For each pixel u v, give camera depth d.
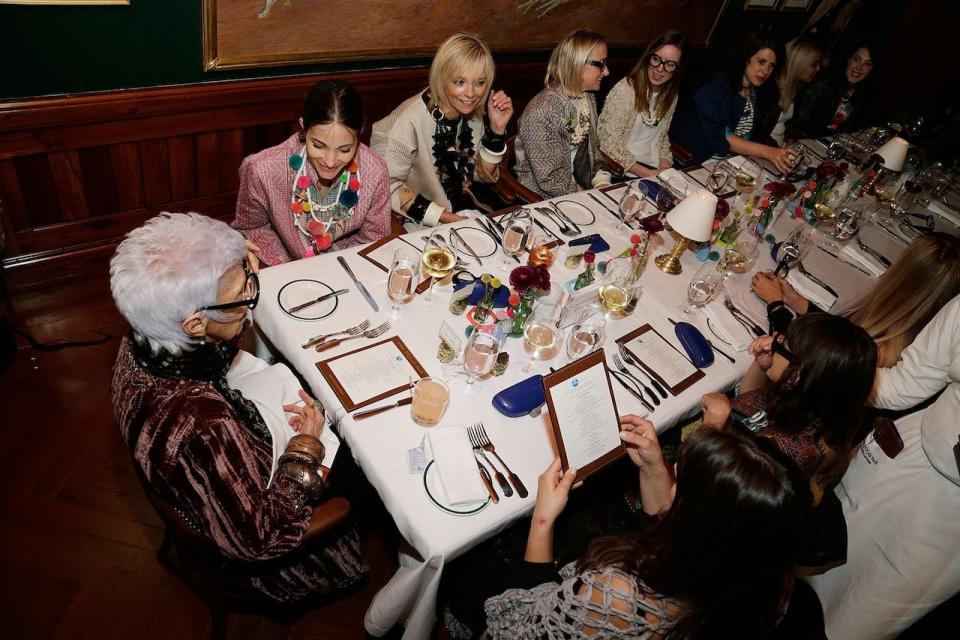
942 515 1.80
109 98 2.55
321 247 2.23
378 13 3.15
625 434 1.56
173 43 2.63
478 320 1.87
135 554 2.02
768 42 3.56
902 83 6.09
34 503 2.07
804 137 4.62
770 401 1.56
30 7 2.25
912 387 1.85
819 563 1.65
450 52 2.52
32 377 2.42
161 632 1.87
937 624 2.51
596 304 2.08
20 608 1.83
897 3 5.81
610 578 1.10
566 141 3.12
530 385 1.66
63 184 2.67
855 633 2.07
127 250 1.16
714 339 2.07
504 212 2.43
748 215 2.81
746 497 0.99
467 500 1.41
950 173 4.01
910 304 1.97
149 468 1.24
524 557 1.54
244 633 1.91
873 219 3.22
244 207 2.26
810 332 1.47
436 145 2.74
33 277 2.78
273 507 1.34
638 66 3.31
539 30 3.93
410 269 1.84
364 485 1.93
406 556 1.52
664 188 2.65
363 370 1.66
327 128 1.94
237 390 1.52
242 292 1.29
